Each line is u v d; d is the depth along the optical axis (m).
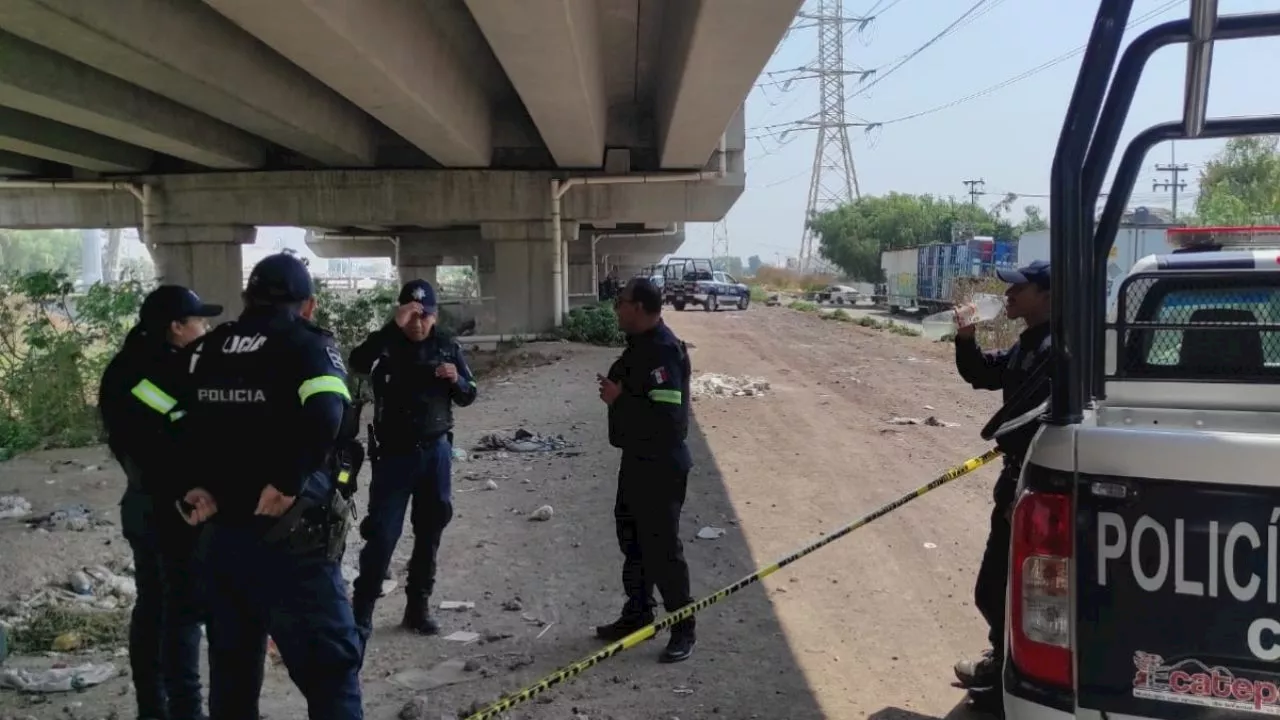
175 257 24.97
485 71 20.75
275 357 3.40
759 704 4.59
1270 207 29.70
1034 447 2.70
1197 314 4.16
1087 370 3.20
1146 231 20.38
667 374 4.99
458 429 12.50
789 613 5.84
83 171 25.58
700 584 6.36
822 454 10.80
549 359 21.81
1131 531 2.47
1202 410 3.45
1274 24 2.71
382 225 26.11
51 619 5.47
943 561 6.80
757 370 19.81
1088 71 2.65
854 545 7.20
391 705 4.54
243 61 15.88
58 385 12.27
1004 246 36.66
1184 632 2.43
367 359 5.25
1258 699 2.36
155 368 3.96
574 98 16.62
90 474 9.72
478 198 25.22
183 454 3.55
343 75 14.20
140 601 4.22
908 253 45.97
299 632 3.42
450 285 41.34
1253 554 2.35
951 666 5.05
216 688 3.52
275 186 24.80
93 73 16.19
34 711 4.42
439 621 5.68
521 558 6.93
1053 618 2.57
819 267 105.06
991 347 21.67
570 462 10.33
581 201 25.64
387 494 5.20
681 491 5.10
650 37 18.02
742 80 15.23
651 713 4.48
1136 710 2.48
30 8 11.11
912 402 14.98
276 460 3.35
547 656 5.16
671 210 25.83
